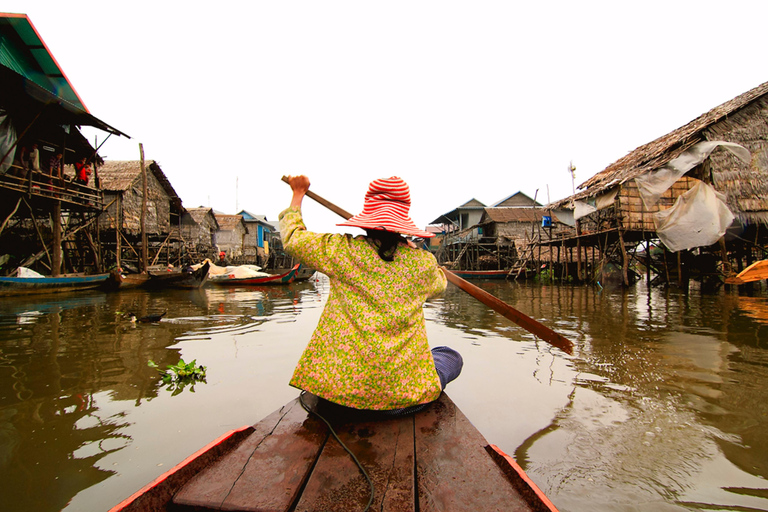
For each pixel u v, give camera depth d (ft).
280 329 18.97
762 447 7.08
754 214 36.78
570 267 68.28
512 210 98.94
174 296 38.52
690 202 38.55
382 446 5.25
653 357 13.23
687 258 44.57
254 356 13.50
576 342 15.75
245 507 3.99
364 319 5.92
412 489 4.31
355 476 4.56
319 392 6.01
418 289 6.20
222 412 8.70
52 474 6.21
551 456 6.83
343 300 6.10
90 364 12.47
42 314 23.90
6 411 8.70
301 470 4.67
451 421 6.00
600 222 49.88
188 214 82.89
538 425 8.05
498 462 4.87
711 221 37.19
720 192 37.55
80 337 16.79
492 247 97.45
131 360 12.99
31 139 36.47
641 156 45.68
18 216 43.42
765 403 9.07
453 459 4.95
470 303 32.12
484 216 101.76
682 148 37.14
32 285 33.73
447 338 16.81
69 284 37.17
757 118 37.09
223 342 15.80
